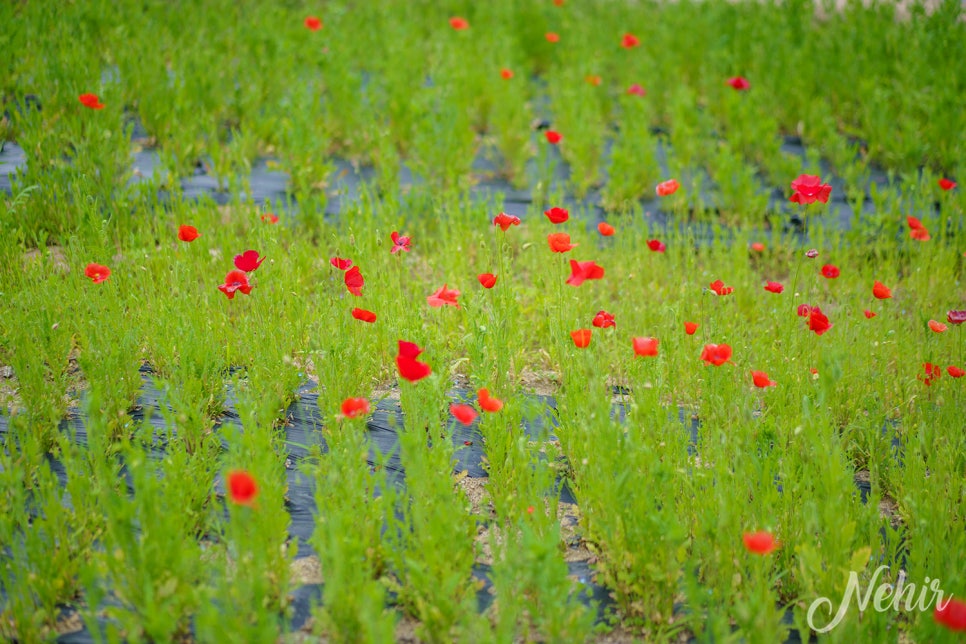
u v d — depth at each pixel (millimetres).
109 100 6277
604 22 10055
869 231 5891
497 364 4031
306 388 4105
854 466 3701
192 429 3416
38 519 2758
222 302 4449
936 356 4387
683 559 2812
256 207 5629
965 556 2996
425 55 8828
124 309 4152
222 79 7238
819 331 3680
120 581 2641
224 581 2527
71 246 4281
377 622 2441
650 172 6699
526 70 8695
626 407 4016
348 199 6160
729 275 5309
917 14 9320
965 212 6074
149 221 5203
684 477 3188
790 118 7977
